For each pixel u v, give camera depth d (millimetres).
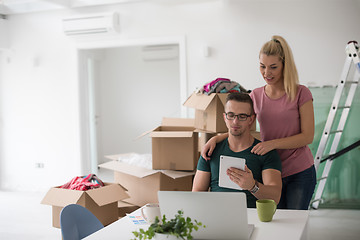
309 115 2453
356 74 4191
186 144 3305
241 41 4809
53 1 5086
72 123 5621
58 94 5672
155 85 7629
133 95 7766
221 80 3059
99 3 5219
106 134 7957
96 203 2891
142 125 7750
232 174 1964
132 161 3746
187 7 4984
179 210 1665
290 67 2416
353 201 4562
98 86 7836
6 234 3979
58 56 5633
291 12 4625
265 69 2441
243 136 2215
